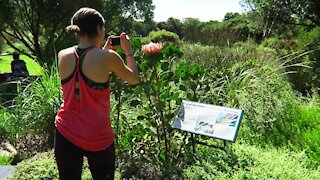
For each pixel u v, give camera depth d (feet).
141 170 14.19
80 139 9.80
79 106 9.87
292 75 35.45
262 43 48.57
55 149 10.19
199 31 64.95
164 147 16.35
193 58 38.55
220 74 24.98
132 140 16.69
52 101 23.21
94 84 9.74
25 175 14.16
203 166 14.10
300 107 21.80
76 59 9.86
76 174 10.41
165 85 15.57
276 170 13.35
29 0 49.39
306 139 16.99
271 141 17.98
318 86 35.45
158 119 16.52
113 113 18.06
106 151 10.11
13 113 25.94
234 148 15.60
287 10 42.57
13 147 23.21
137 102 16.14
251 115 19.53
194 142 15.21
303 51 38.17
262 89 21.52
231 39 55.67
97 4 51.39
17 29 50.70
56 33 54.08
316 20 42.27
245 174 13.04
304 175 13.28
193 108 14.75
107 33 55.57
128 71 10.37
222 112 14.21
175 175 13.85
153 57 15.05
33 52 51.65
